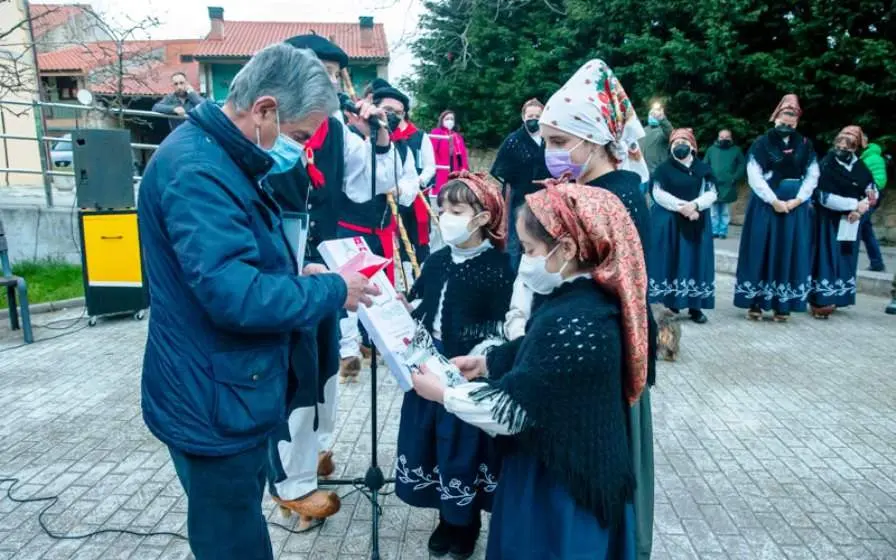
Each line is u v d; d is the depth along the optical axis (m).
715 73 11.29
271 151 1.75
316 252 3.21
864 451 3.64
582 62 14.53
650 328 1.92
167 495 3.14
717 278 8.97
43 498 3.10
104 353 5.35
